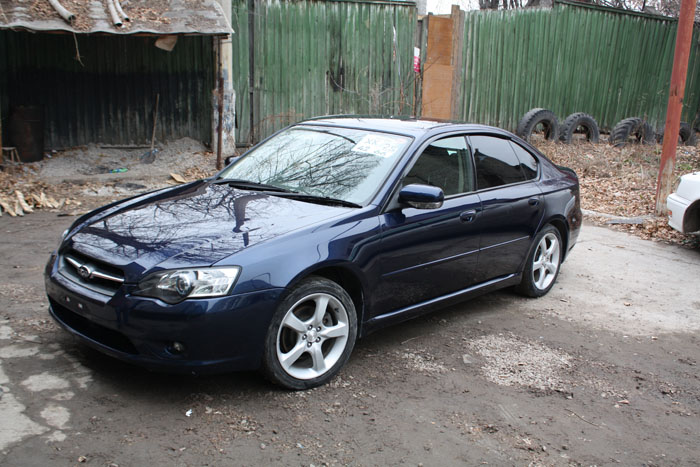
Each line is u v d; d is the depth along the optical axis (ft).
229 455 10.00
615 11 55.36
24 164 35.70
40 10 31.96
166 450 10.01
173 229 12.34
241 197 13.93
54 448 9.82
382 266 13.38
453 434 11.21
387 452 10.47
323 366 12.51
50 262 13.00
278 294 11.32
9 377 11.93
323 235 12.29
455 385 13.08
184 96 41.16
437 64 48.62
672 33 58.65
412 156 14.57
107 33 32.19
